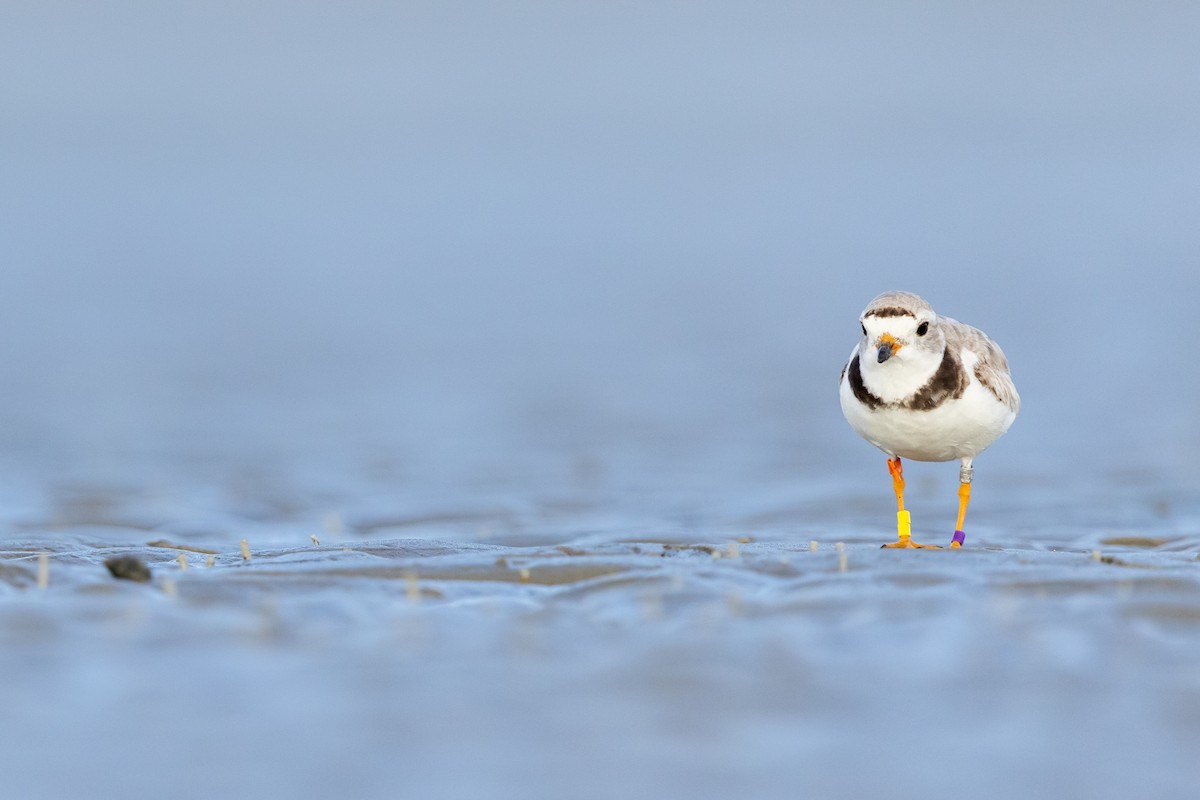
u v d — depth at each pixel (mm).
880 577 8117
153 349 32406
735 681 6543
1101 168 89375
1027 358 28828
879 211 72812
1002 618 7289
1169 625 7180
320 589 8070
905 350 9664
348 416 23141
